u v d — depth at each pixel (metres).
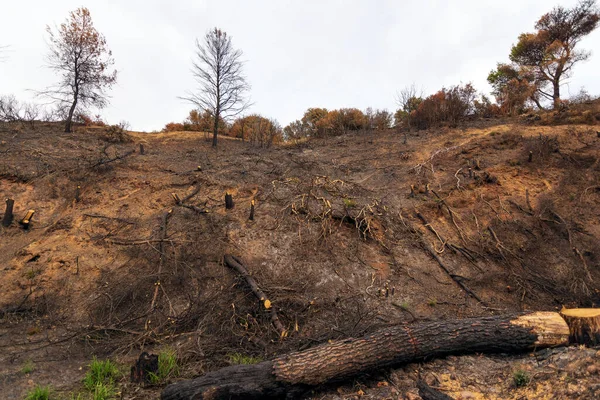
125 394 4.91
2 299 7.24
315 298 7.70
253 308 7.15
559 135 14.12
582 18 22.70
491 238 9.98
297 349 5.87
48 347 6.23
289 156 14.58
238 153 14.91
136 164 12.14
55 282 7.71
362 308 7.49
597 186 11.43
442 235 10.17
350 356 4.79
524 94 20.98
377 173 13.27
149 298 7.43
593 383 4.11
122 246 8.62
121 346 6.18
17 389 5.10
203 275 8.05
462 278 8.73
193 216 9.78
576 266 9.09
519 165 12.71
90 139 14.37
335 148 16.58
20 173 10.29
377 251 9.47
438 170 13.06
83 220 9.27
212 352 5.90
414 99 22.94
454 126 18.20
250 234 9.43
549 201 10.94
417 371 4.98
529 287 8.51
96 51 15.80
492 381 4.64
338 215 10.20
